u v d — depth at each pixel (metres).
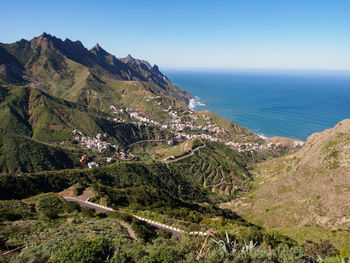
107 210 67.44
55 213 54.28
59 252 20.70
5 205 62.19
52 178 94.00
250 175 163.50
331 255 34.62
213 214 80.50
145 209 72.62
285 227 67.25
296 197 80.50
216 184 147.12
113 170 119.06
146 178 124.06
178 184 134.62
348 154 82.38
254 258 20.95
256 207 91.56
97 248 22.42
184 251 24.72
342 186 69.94
